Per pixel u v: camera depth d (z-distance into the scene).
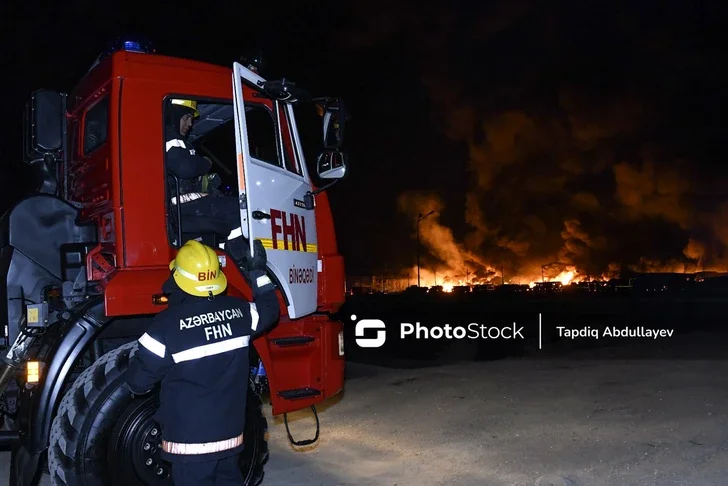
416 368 11.37
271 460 6.32
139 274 4.49
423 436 6.89
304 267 5.37
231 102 5.06
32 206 5.14
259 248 4.55
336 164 5.25
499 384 9.37
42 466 4.65
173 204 4.89
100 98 4.94
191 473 3.71
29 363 4.44
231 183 6.03
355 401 8.67
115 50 5.15
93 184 4.94
